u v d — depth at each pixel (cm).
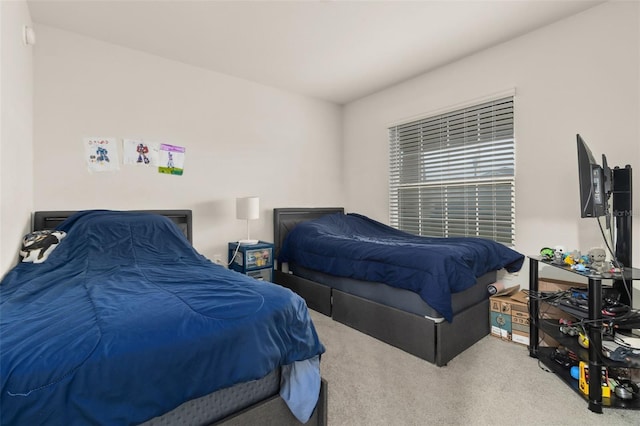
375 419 150
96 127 266
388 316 231
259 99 369
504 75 282
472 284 212
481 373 191
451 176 332
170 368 93
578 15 239
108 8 225
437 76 335
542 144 261
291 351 125
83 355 83
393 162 393
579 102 241
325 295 291
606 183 183
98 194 267
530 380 183
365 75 350
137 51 287
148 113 292
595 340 155
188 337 99
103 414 81
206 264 207
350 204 445
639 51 214
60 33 251
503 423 147
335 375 189
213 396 108
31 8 223
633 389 163
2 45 155
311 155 418
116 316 105
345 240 296
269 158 378
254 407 116
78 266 181
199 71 323
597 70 232
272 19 242
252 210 323
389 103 388
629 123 218
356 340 238
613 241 193
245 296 130
